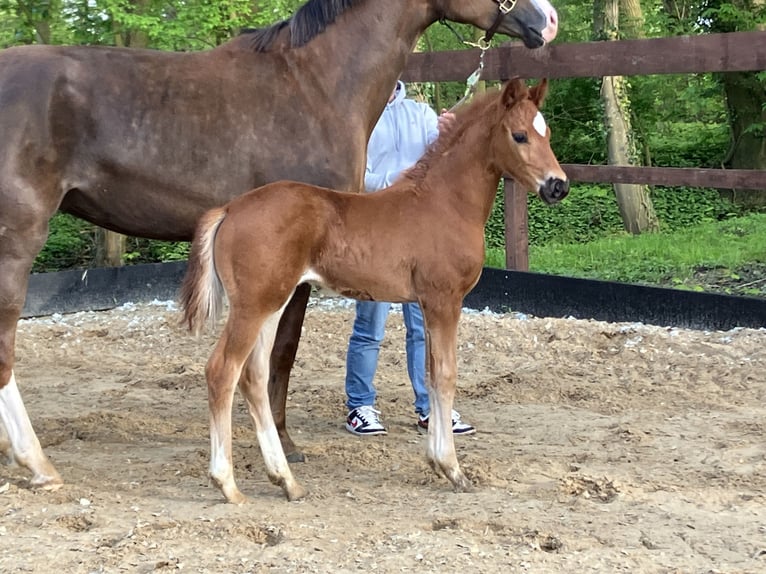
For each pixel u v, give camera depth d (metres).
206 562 3.27
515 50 8.17
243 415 5.52
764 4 13.16
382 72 4.74
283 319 4.58
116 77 4.31
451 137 4.09
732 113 13.99
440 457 4.07
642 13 15.13
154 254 11.72
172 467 4.46
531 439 4.90
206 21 10.06
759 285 8.43
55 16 9.95
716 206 13.52
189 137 4.36
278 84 4.53
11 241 4.14
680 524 3.59
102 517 3.70
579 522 3.62
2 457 4.45
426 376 4.11
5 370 4.13
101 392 6.06
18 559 3.29
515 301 8.05
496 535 3.53
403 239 3.95
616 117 13.48
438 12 4.89
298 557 3.29
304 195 3.87
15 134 4.09
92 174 4.30
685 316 7.12
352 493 4.06
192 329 3.82
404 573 3.15
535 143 4.02
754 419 5.08
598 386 5.86
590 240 12.40
